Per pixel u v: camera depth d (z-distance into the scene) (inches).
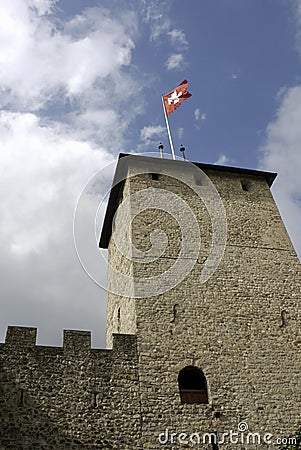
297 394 744.3
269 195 1056.2
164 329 770.8
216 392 719.1
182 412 690.8
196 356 751.1
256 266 900.6
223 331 790.5
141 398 692.1
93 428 652.7
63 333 736.3
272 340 797.9
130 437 654.5
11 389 661.3
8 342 703.1
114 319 947.3
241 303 836.0
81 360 713.0
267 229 974.4
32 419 641.0
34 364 692.1
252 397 725.9
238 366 754.2
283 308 847.7
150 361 731.4
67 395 674.2
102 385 695.1
